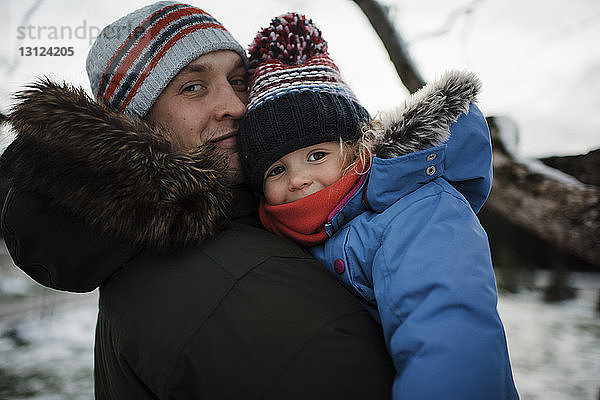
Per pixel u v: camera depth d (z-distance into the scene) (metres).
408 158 0.88
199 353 0.72
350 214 1.00
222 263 0.80
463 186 1.00
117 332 0.84
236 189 1.11
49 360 4.23
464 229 0.83
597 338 4.48
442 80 0.90
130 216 0.75
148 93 1.04
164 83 1.04
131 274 0.84
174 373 0.72
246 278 0.77
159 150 0.81
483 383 0.68
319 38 1.14
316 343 0.71
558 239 2.29
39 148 0.77
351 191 0.99
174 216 0.78
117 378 0.87
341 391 0.70
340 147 1.03
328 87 1.06
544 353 4.13
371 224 0.91
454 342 0.70
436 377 0.68
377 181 0.91
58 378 3.83
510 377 0.78
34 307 5.84
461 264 0.77
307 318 0.74
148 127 0.83
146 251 0.83
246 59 1.20
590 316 5.20
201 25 1.07
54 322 5.33
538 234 2.40
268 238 0.90
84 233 0.80
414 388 0.69
